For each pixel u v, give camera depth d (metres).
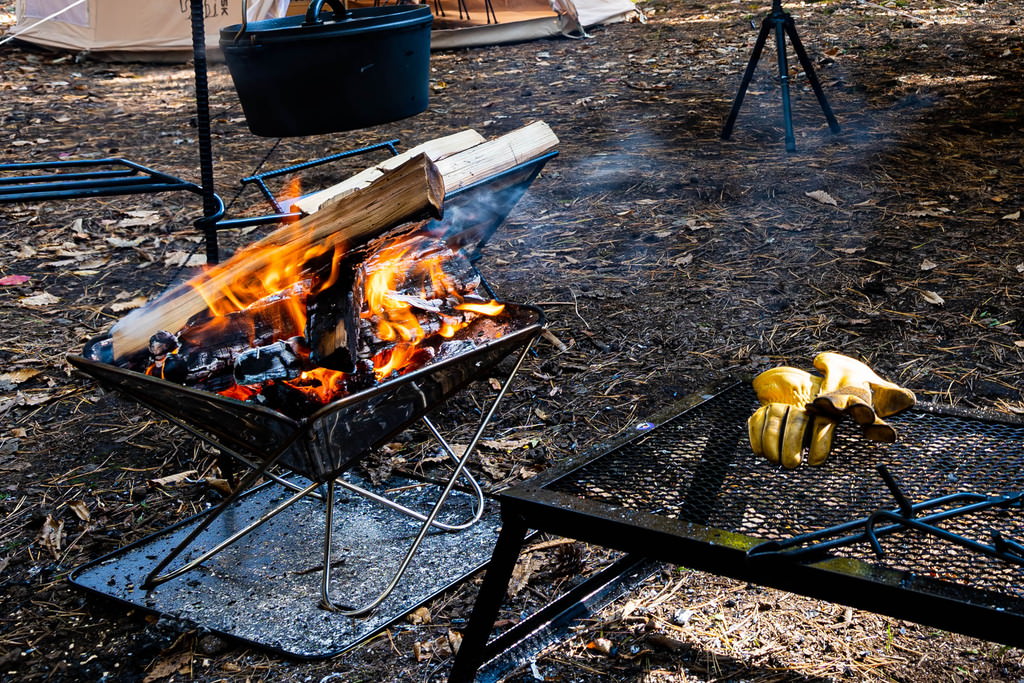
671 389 3.06
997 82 6.60
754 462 1.83
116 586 2.22
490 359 2.12
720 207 4.60
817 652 1.95
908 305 3.49
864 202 4.51
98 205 5.24
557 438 2.82
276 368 1.94
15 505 2.60
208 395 1.78
